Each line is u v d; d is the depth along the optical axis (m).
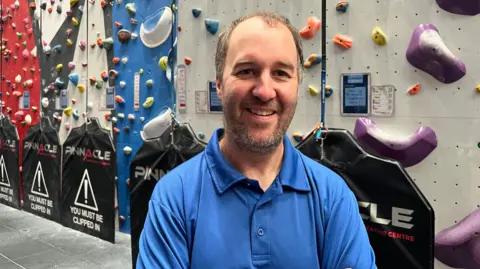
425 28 1.30
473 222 1.26
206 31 1.88
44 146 3.22
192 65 1.96
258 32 0.81
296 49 0.87
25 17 3.58
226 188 0.85
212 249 0.82
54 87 3.29
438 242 1.33
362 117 1.46
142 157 1.89
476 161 1.25
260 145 0.83
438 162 1.32
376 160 1.25
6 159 3.77
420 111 1.34
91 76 2.93
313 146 1.39
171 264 0.81
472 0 1.22
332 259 0.85
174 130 1.80
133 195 1.91
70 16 3.08
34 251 2.49
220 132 0.98
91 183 2.62
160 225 0.85
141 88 2.56
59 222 3.06
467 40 1.25
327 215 0.88
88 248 2.52
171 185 0.90
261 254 0.82
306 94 1.61
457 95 1.28
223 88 0.85
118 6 2.69
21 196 3.59
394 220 1.22
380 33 1.39
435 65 1.29
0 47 3.91
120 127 2.72
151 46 2.47
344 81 1.50
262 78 0.81
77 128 2.75
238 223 0.83
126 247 2.53
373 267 0.86
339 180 0.93
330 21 1.52
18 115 3.66
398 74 1.38
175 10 2.29
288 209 0.85
